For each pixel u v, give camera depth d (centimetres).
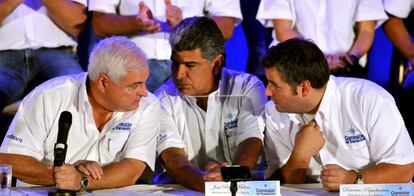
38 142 743
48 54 1004
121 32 992
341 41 1069
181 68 796
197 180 720
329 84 761
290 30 1065
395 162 734
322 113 759
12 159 728
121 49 708
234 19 1062
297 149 762
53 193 665
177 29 796
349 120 764
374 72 1169
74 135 750
